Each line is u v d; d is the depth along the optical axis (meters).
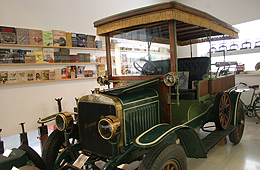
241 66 5.89
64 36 5.03
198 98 2.50
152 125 2.12
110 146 1.81
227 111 3.09
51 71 4.91
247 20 5.82
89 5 5.67
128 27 2.31
